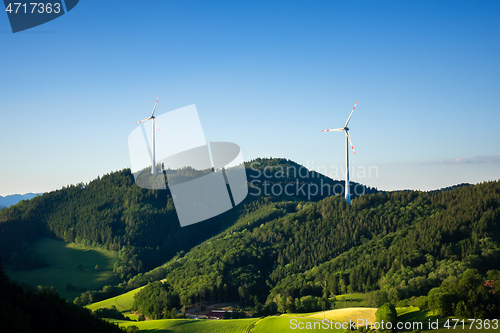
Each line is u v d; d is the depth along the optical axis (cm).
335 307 14150
